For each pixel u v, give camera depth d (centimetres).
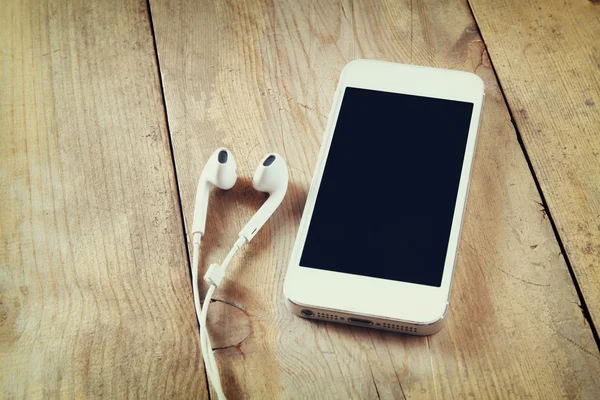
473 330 78
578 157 86
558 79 91
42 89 96
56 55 98
